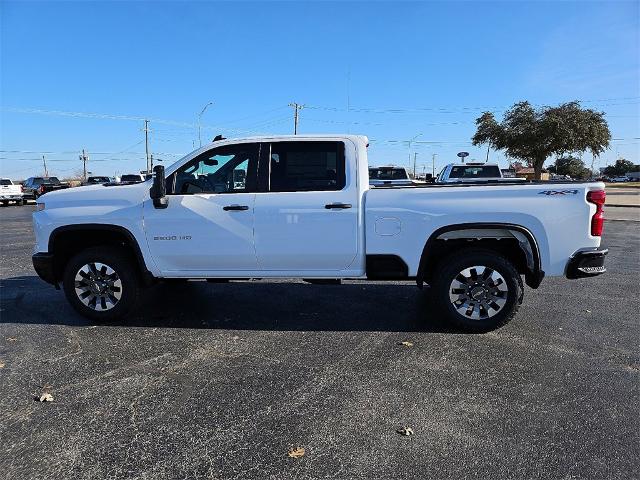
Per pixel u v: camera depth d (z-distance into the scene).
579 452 3.03
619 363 4.41
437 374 4.17
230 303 6.40
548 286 7.54
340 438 3.19
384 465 2.91
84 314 5.58
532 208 4.96
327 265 5.30
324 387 3.93
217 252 5.35
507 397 3.75
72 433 3.26
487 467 2.89
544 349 4.75
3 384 3.99
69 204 5.53
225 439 3.19
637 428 3.31
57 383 4.00
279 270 5.38
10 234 14.97
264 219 5.23
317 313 5.96
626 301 6.60
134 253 5.70
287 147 5.31
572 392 3.84
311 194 5.20
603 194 5.01
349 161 5.20
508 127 36.97
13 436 3.23
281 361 4.46
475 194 5.02
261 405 3.63
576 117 34.69
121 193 5.49
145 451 3.05
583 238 4.98
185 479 2.79
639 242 13.24
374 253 5.18
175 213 5.35
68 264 5.56
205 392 3.84
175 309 6.12
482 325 5.16
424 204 5.07
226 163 5.40
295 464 2.92
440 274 5.18
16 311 6.06
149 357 4.55
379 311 6.03
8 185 32.41
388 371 4.23
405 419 3.43
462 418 3.44
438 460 2.96
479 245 5.30
